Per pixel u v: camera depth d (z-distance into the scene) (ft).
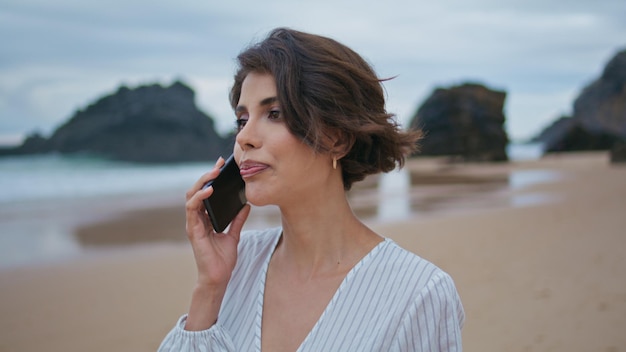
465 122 117.29
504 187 63.52
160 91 233.76
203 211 4.90
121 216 47.65
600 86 207.41
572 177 75.41
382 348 4.12
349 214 4.72
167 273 24.40
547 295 17.97
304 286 4.59
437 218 37.11
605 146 174.19
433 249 25.84
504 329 15.24
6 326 17.83
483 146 117.60
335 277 4.52
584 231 28.91
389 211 42.78
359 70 4.43
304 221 4.60
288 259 4.80
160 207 55.06
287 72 4.28
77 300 20.63
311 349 4.22
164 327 17.34
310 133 4.26
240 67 4.73
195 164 210.79
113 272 24.94
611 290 18.16
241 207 4.95
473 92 118.21
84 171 141.79
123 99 231.91
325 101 4.27
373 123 4.42
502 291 18.61
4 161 186.09
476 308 17.01
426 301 4.19
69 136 226.99
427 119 119.65
